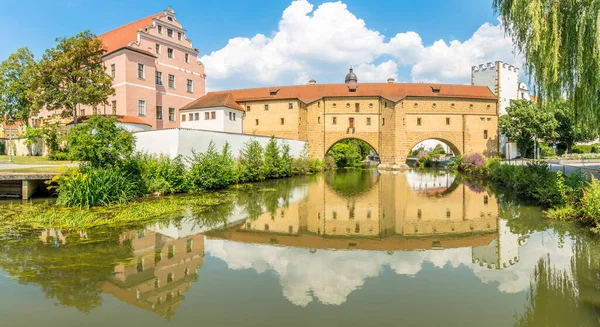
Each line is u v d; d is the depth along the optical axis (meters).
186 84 43.53
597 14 10.72
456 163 44.97
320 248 8.91
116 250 8.28
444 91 52.25
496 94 55.06
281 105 50.19
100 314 5.11
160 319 4.96
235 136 27.98
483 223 12.04
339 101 50.97
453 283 6.49
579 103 12.68
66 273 6.73
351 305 5.51
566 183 13.77
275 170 32.22
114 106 35.22
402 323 4.93
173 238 9.55
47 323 4.84
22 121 34.56
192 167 20.67
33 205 14.36
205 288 6.11
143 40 37.69
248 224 11.73
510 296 5.89
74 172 14.67
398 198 18.81
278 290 6.07
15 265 7.13
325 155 51.50
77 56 29.58
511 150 50.12
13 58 32.12
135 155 19.22
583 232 10.27
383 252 8.59
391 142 49.56
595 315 5.20
